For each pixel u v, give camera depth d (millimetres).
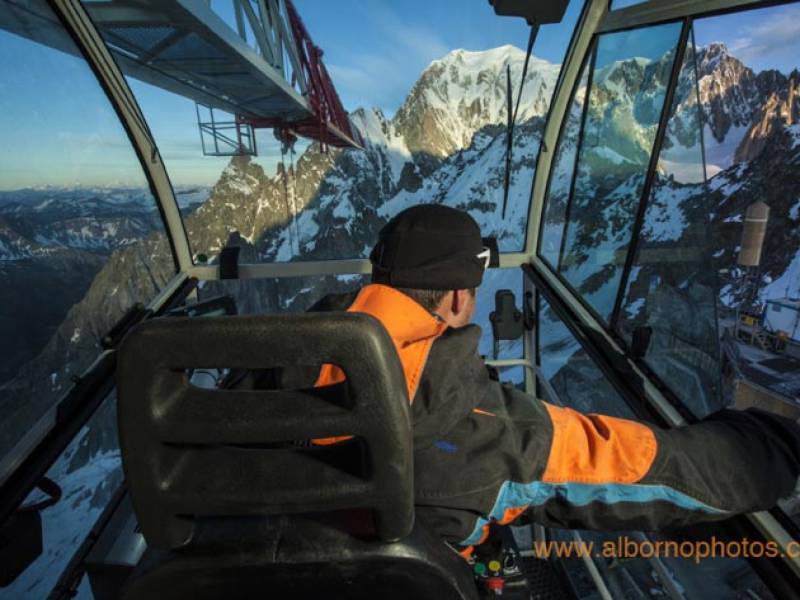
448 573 619
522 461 689
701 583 1331
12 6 1942
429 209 729
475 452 688
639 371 1668
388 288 720
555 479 699
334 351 477
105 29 2871
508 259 2867
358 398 493
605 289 2086
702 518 740
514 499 712
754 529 959
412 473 538
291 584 608
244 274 2906
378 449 515
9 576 1340
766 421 820
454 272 698
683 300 1490
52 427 1664
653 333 1655
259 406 505
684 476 706
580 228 2449
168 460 542
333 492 537
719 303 1303
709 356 1330
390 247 719
